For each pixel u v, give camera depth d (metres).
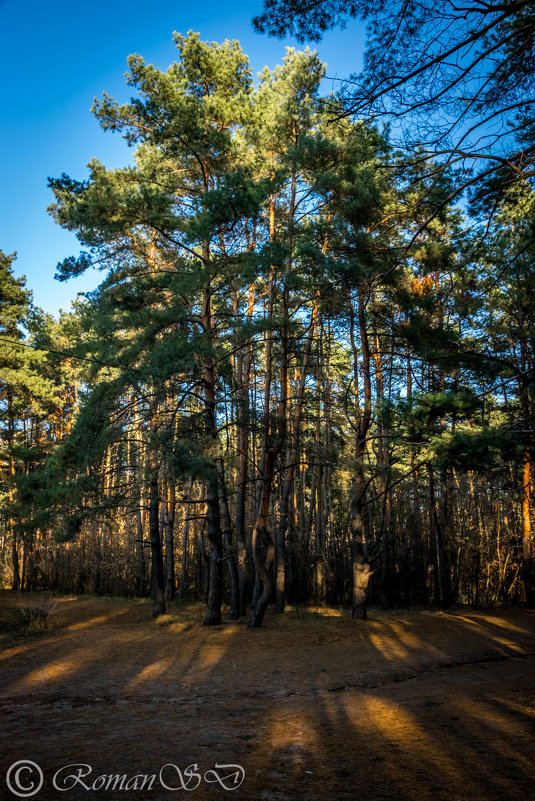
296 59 20.12
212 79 18.94
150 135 17.44
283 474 25.55
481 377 13.81
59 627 18.38
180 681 10.00
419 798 4.46
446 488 24.88
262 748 5.97
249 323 16.39
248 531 26.69
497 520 25.73
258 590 17.28
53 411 38.03
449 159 5.97
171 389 16.42
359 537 18.91
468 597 24.44
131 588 31.08
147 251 21.03
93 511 18.98
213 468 15.69
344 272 15.84
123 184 17.48
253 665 11.39
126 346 17.69
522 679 9.20
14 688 9.72
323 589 23.53
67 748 6.08
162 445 16.20
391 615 20.00
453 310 14.95
